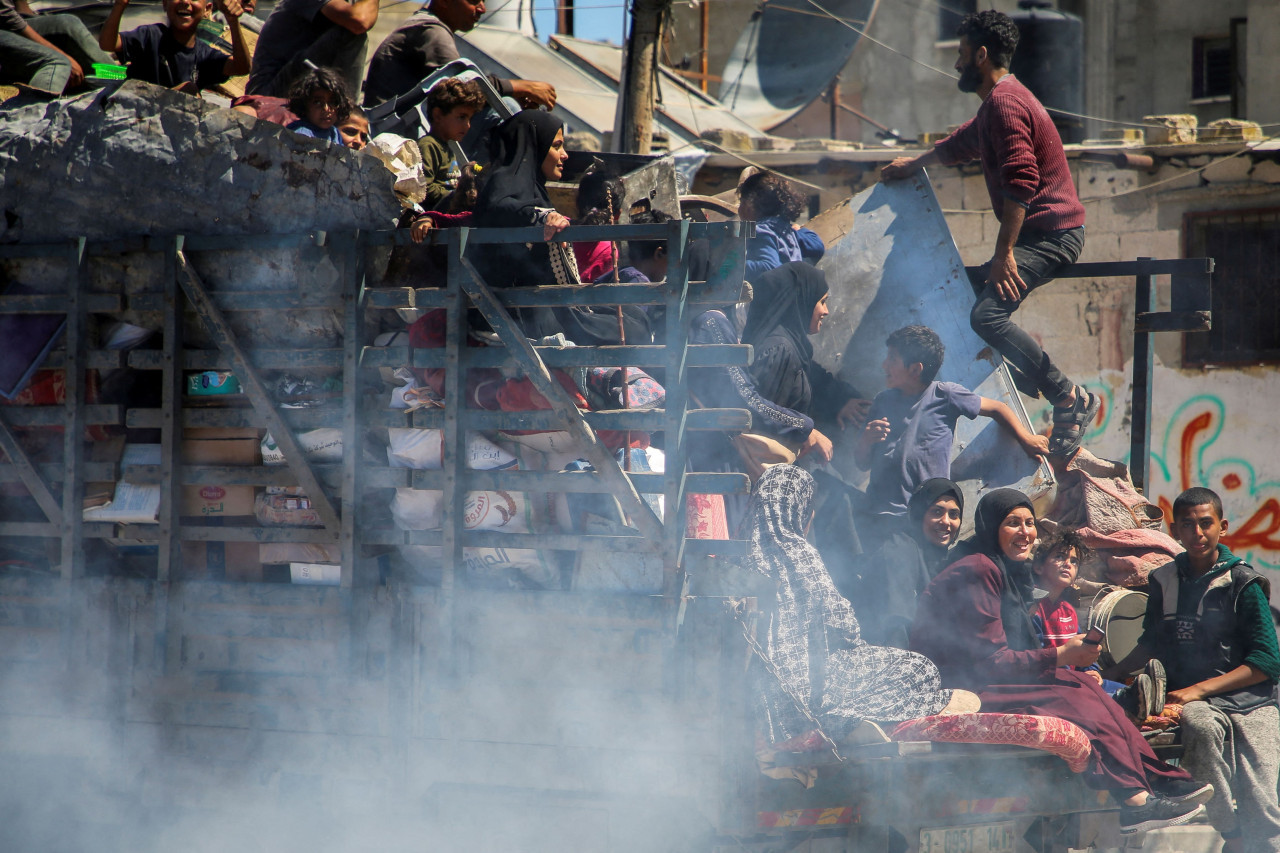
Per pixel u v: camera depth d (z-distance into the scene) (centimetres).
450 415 1167
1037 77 4928
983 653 1342
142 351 1250
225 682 1221
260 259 1234
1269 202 3488
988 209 3538
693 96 4241
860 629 1406
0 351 1281
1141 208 3609
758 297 1647
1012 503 1430
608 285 1145
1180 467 3641
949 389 1683
